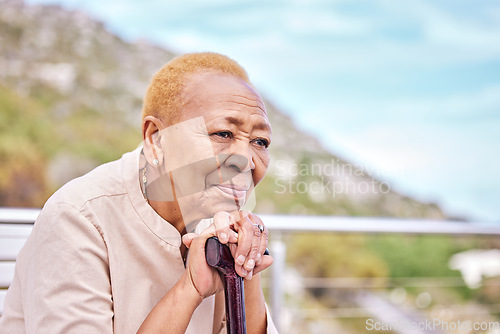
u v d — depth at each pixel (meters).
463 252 11.98
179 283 1.03
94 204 1.07
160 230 1.11
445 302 6.16
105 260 1.07
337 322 5.83
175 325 1.00
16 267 1.13
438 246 12.45
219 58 1.12
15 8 17.75
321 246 12.51
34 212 1.70
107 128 17.33
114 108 17.66
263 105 1.08
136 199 1.11
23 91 17.08
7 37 17.42
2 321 1.13
